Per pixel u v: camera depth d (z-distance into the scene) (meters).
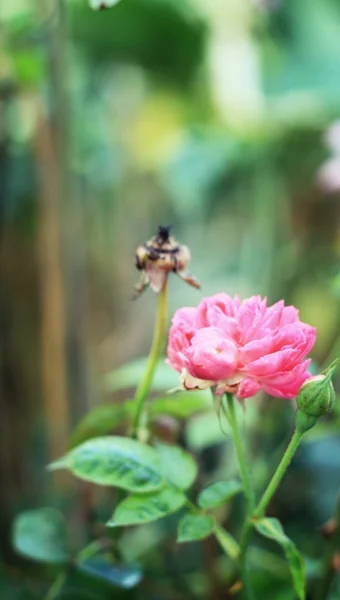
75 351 0.49
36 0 0.48
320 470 0.51
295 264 0.57
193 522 0.36
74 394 0.49
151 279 0.37
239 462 0.35
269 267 0.58
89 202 0.58
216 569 0.45
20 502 0.52
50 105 0.48
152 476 0.36
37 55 0.48
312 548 0.49
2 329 0.54
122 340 0.58
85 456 0.36
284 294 0.57
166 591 0.46
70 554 0.41
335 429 0.45
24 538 0.41
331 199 0.56
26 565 0.52
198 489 0.45
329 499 0.51
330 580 0.40
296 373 0.33
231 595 0.44
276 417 0.50
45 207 0.49
